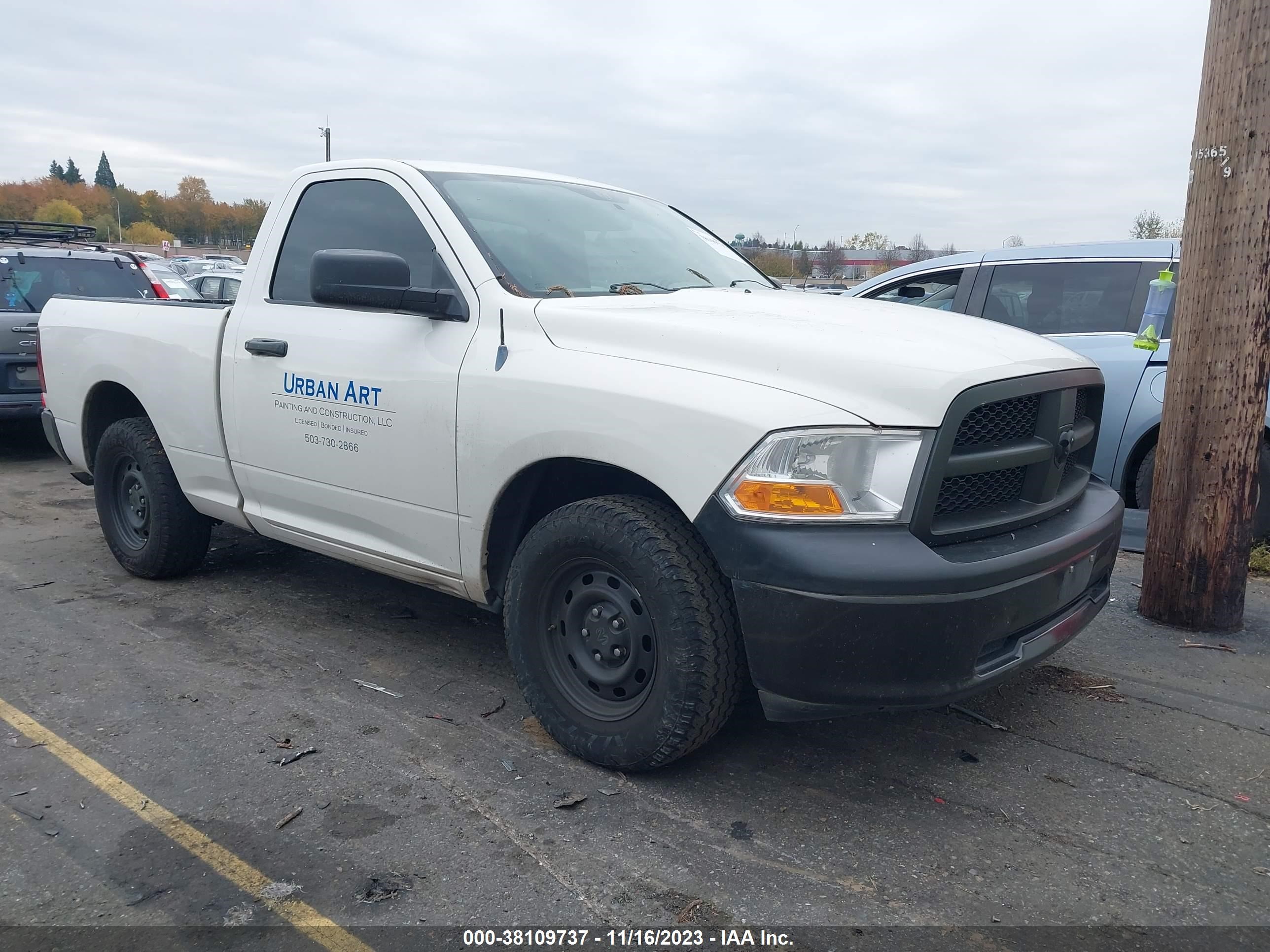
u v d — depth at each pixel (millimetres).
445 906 2412
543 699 3154
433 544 3455
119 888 2469
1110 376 5531
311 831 2729
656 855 2635
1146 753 3266
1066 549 2881
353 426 3615
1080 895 2490
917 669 2549
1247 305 4137
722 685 2770
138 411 5234
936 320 3248
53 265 8680
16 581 4945
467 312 3324
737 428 2600
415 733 3334
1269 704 3666
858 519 2557
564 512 2998
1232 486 4281
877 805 2912
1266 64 3973
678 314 3064
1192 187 4258
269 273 4109
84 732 3307
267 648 4098
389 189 3758
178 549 4785
